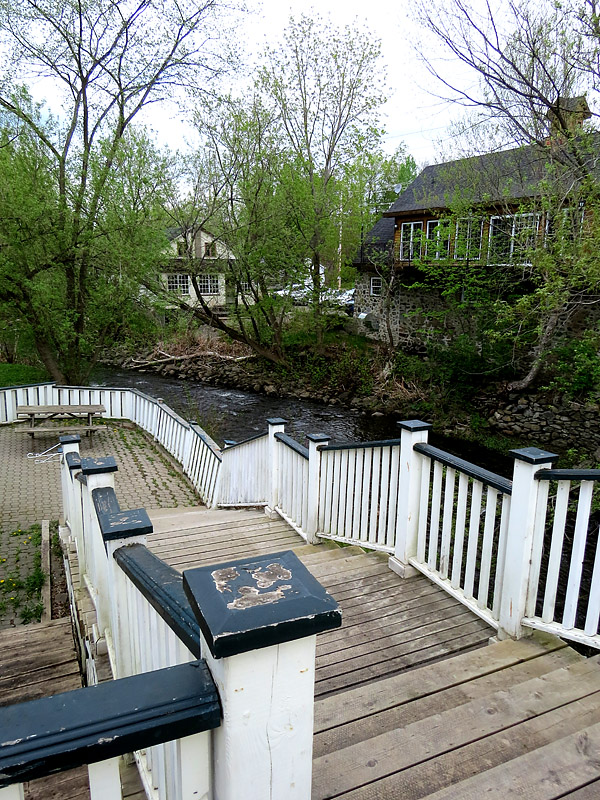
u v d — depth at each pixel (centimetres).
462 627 289
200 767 97
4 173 1223
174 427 988
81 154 1342
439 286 1644
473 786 168
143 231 1371
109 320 1494
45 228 1246
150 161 1426
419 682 231
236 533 512
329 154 1861
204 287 1973
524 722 202
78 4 1263
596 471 225
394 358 1858
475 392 1616
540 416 1420
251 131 1616
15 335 1571
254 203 1670
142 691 89
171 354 2259
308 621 88
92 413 1077
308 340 2217
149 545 480
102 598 259
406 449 339
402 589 332
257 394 1930
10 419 1179
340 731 201
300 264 1825
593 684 225
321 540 473
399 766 179
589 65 838
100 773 89
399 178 2909
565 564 707
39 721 82
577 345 1327
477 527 293
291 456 518
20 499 782
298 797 100
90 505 272
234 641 82
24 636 412
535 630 271
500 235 1363
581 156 900
